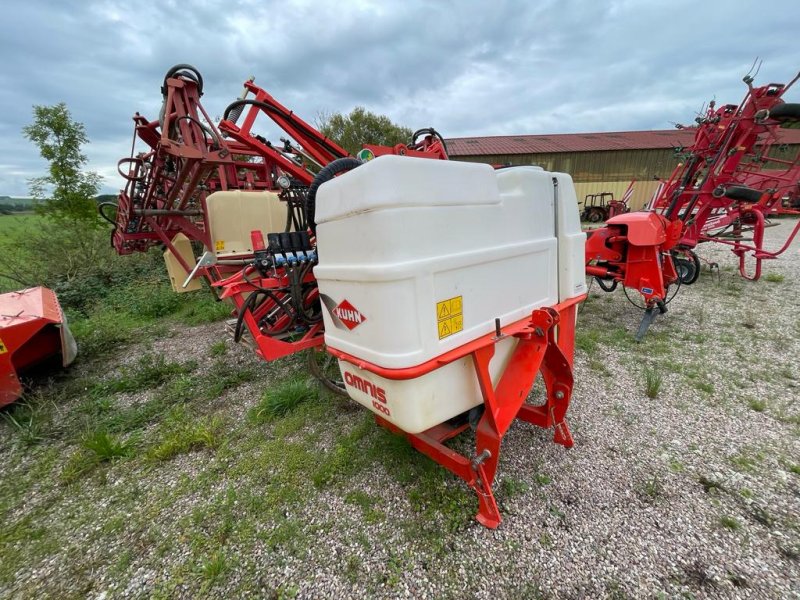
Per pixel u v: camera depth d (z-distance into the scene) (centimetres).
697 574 145
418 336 133
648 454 212
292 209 280
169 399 317
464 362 163
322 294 166
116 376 379
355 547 167
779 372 294
